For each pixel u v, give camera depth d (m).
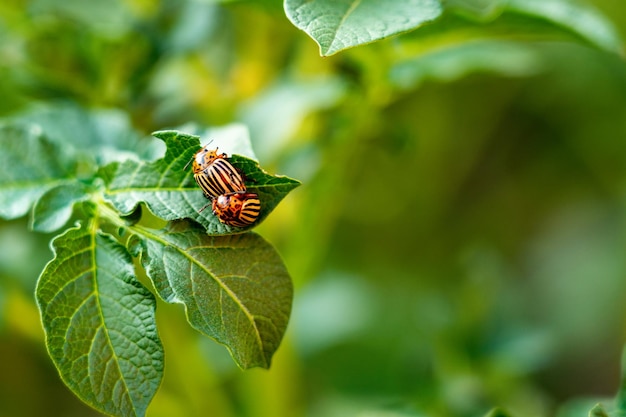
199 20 0.42
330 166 0.42
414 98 0.61
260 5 0.36
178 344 0.43
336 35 0.29
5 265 0.44
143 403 0.29
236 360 0.29
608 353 0.68
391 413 0.43
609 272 0.69
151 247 0.30
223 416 0.45
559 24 0.35
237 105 0.43
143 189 0.31
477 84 0.63
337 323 0.59
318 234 0.43
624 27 0.63
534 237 0.74
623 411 0.32
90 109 0.40
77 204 0.31
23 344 0.58
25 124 0.34
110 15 0.42
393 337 0.60
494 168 0.72
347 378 0.58
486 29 0.36
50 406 0.62
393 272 0.67
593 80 0.65
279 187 0.30
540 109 0.68
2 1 0.42
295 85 0.41
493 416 0.34
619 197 0.71
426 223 0.69
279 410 0.44
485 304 0.52
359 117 0.41
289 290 0.30
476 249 0.61
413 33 0.36
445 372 0.49
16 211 0.33
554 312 0.70
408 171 0.65
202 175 0.30
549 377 0.68
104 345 0.29
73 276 0.30
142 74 0.42
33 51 0.42
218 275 0.30
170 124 0.43
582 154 0.70
